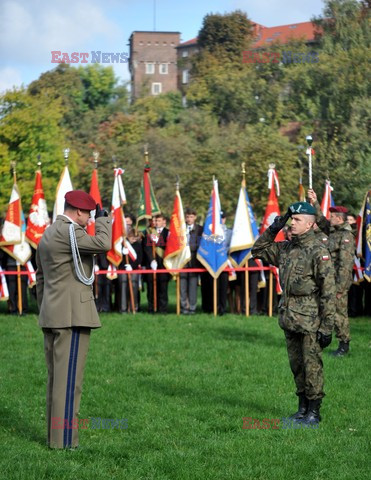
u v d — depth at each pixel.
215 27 61.34
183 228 16.95
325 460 6.93
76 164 43.22
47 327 7.14
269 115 45.69
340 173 34.31
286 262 8.12
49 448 7.21
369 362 11.44
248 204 17.00
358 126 36.78
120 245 16.98
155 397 9.31
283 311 8.08
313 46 48.31
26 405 8.91
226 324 15.37
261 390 9.66
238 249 16.67
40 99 45.22
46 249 7.18
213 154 37.25
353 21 43.94
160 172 40.44
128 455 7.05
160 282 17.14
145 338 13.66
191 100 53.66
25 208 38.31
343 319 11.96
